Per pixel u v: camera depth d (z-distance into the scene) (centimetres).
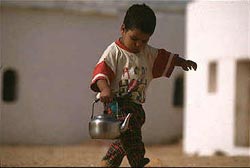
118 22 2286
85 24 2244
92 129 529
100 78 523
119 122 529
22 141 2156
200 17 1723
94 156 1379
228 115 1612
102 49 2267
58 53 2209
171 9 2372
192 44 1762
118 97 547
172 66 572
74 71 2238
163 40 2350
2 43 2119
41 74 2188
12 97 2156
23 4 2122
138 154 559
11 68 2142
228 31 1616
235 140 1600
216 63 1664
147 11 531
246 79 1605
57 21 2203
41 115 2186
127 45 545
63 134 2216
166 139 2331
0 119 2133
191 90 1766
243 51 1573
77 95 2244
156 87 2325
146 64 559
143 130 2294
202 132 1708
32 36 2169
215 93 1662
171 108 2353
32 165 1091
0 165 1070
